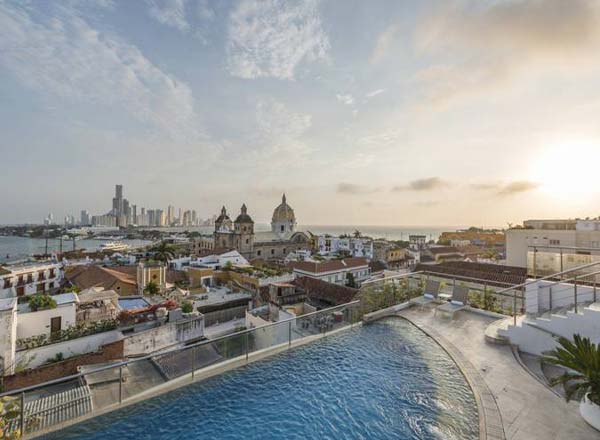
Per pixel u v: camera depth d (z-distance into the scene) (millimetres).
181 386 9188
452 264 38625
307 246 89000
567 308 11289
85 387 8500
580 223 35812
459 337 11719
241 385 9336
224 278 46438
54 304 21281
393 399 8367
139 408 8359
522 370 9125
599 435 6332
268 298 35031
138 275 36000
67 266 55625
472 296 16156
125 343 19359
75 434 7566
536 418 6930
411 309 15477
